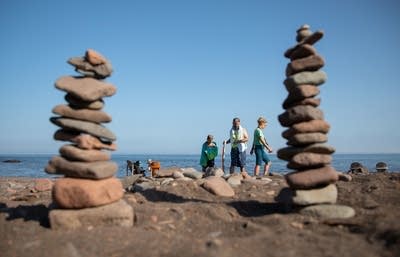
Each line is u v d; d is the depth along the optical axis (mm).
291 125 7047
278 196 7438
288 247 4992
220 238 5551
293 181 6598
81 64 6656
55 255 5043
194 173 11188
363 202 7238
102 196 6273
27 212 7152
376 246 5008
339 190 8305
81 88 6461
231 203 7992
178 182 9797
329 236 5434
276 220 6258
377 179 9555
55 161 6496
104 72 6832
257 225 6070
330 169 6641
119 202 6566
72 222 6094
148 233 5848
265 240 5242
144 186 9867
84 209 6227
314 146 6727
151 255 5027
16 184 13203
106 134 6727
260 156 12383
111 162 6746
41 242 5523
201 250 4941
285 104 7211
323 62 6867
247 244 5117
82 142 6398
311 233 5535
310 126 6789
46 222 6508
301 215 6469
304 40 6969
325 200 6531
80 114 6535
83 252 5168
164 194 8945
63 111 6531
